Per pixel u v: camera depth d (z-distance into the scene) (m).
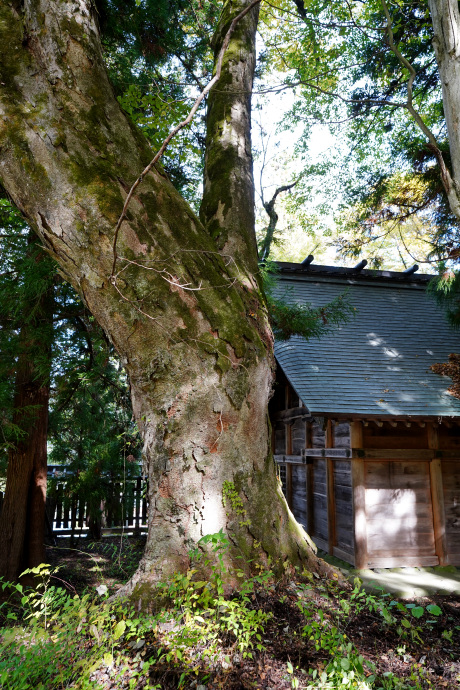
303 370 7.80
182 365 3.04
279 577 3.19
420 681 2.41
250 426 3.25
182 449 3.05
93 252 2.92
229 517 3.08
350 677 2.24
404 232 15.48
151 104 5.19
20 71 2.95
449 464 7.70
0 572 6.41
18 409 6.33
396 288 11.01
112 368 9.13
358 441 7.35
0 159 2.96
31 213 3.01
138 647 2.62
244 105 4.56
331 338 8.95
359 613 3.12
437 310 10.38
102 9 6.50
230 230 3.89
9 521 6.61
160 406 3.08
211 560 2.98
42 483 7.01
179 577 2.72
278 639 2.70
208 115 4.62
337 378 7.73
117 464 10.02
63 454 9.85
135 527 10.48
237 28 4.84
